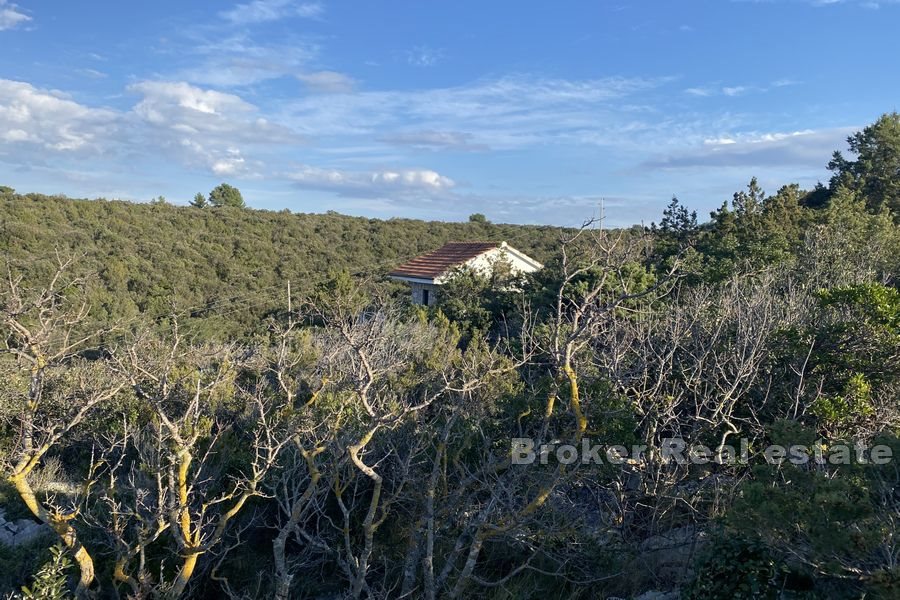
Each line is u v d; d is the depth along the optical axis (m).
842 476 4.80
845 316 8.30
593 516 7.51
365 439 5.36
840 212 23.22
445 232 47.97
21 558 6.56
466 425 6.96
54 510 6.74
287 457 6.78
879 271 15.98
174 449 6.29
